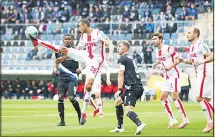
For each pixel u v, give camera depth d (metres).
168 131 23.25
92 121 30.69
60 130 24.19
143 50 69.06
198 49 23.67
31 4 83.38
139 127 21.39
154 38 27.17
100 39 26.97
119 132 22.78
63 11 80.81
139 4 79.06
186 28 72.31
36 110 43.41
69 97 27.66
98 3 80.69
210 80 23.80
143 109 45.59
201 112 40.62
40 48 74.94
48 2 82.88
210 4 74.94
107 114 38.19
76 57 26.09
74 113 39.06
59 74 27.72
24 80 73.00
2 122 29.94
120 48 22.34
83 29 27.08
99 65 27.25
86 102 27.38
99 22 77.81
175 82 26.58
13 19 82.38
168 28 72.62
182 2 76.62
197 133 22.30
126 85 22.00
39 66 74.44
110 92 67.31
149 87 65.50
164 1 78.25
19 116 35.56
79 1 81.44
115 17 78.50
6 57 76.69
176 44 71.50
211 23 70.88
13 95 71.94
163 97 26.22
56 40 76.38
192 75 67.38
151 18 76.19
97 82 35.00
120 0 79.75
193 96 65.50
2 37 78.69
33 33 24.56
